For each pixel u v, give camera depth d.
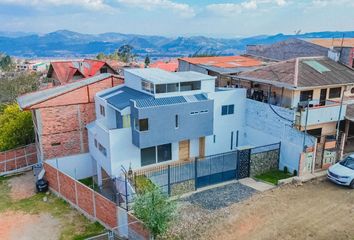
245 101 32.34
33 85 81.50
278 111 28.23
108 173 27.67
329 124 29.27
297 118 26.61
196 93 29.59
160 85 27.86
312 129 28.50
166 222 17.67
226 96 31.06
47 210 25.59
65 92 31.19
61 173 26.48
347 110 29.48
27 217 24.67
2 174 34.66
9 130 39.75
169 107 26.64
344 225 18.67
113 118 29.95
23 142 40.25
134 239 19.14
